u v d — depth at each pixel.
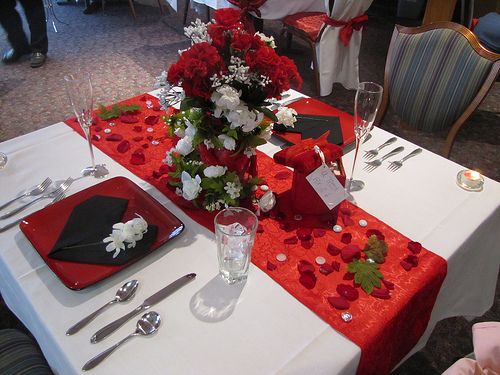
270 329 0.74
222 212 0.87
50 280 0.82
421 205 1.05
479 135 2.79
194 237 0.93
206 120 0.92
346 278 0.85
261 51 0.84
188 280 0.82
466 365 0.78
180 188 1.03
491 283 1.21
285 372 0.68
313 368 0.68
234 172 0.97
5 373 0.93
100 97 2.98
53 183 1.08
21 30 3.50
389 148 1.27
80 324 0.73
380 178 1.14
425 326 0.98
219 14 0.86
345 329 0.74
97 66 3.43
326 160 0.96
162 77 0.96
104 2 4.59
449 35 1.54
